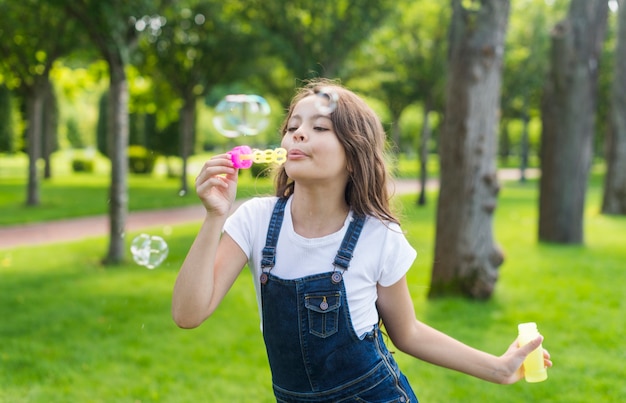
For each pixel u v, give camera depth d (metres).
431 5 13.13
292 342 1.44
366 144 1.48
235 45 14.22
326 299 1.42
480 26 4.99
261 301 1.50
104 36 6.48
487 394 3.21
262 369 3.61
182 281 1.38
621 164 11.91
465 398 3.17
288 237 1.47
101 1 6.05
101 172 26.02
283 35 10.59
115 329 4.37
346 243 1.45
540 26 16.84
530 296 5.30
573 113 8.20
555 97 8.26
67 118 46.06
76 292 5.50
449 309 4.89
